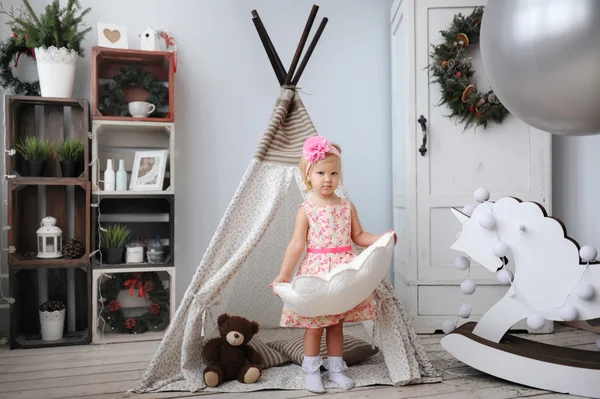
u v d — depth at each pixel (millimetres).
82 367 2385
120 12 3189
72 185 3068
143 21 3219
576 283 2051
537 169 3006
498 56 1476
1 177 3021
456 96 2930
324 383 2127
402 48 3156
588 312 2016
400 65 3227
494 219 2236
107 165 3031
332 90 3455
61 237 2951
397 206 3348
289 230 2828
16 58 2928
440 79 2947
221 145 3326
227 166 3334
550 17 1329
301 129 2402
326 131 3449
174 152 3193
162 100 3133
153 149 3225
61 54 2852
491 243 2248
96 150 2908
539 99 1438
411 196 2992
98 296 2975
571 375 1977
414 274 2984
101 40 2955
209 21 3309
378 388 2084
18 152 2922
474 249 2297
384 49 3518
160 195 2969
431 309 2992
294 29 3406
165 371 2158
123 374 2273
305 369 2100
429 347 2689
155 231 3211
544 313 2107
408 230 3000
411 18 2988
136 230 3188
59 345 2791
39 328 3018
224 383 2121
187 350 2131
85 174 2859
